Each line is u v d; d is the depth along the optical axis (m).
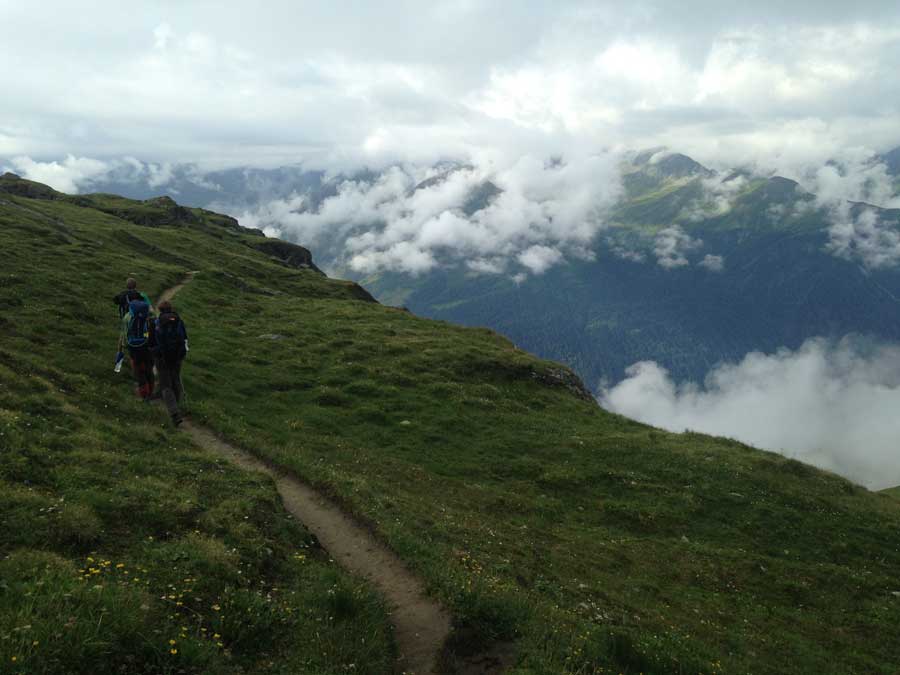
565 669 11.21
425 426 34.44
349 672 9.62
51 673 6.95
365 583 12.90
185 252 78.56
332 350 45.47
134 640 8.14
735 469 35.84
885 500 37.69
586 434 38.75
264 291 67.19
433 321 65.12
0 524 10.07
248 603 10.22
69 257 50.50
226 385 32.75
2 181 104.88
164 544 11.28
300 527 15.10
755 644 19.73
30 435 14.55
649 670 13.22
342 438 30.00
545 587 17.16
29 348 26.62
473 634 11.93
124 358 29.66
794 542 29.59
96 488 12.78
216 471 16.81
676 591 22.73
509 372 47.53
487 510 25.64
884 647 22.14
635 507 29.77
